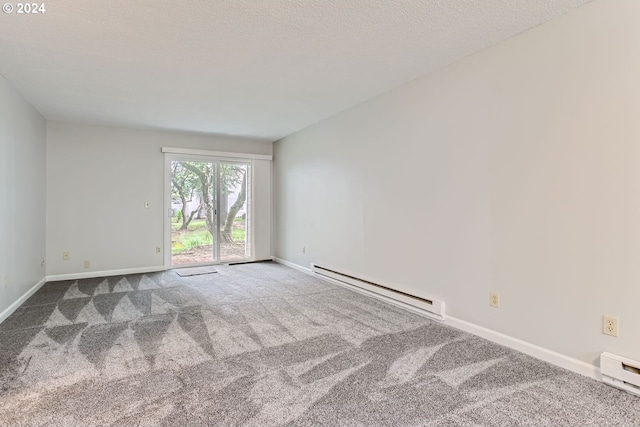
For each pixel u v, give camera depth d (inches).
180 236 214.4
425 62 109.9
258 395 72.1
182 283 173.0
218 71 116.1
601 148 76.8
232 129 200.8
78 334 105.4
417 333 107.0
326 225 179.8
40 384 76.0
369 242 149.1
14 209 129.8
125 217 197.0
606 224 76.4
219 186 225.3
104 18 82.5
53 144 178.7
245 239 235.1
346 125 162.6
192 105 153.9
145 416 64.8
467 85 105.8
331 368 84.2
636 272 72.2
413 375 80.8
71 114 166.9
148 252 203.5
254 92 137.6
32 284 153.2
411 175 126.9
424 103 120.8
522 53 91.4
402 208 131.3
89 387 74.9
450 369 83.7
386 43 97.0
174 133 209.2
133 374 80.7
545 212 87.0
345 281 162.1
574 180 81.4
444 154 113.8
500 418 64.7
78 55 102.7
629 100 72.5
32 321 117.3
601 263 77.3
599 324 77.9
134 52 101.3
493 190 99.0
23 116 140.6
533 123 89.1
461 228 108.6
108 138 192.2
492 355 91.2
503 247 96.8
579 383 77.0
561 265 84.3
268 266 218.5
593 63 77.6
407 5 78.3
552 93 85.0
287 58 106.5
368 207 149.3
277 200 235.9
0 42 94.1
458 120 108.8
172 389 74.3
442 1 76.8
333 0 76.1
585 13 78.8
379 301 141.8
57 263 180.5
